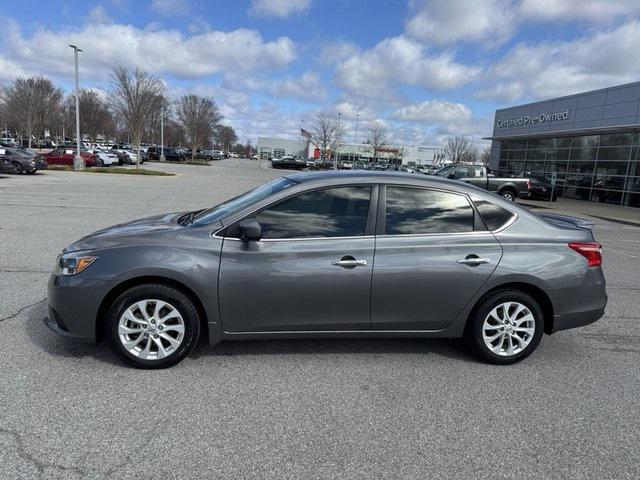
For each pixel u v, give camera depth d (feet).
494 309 13.21
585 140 89.40
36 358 12.57
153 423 9.93
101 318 12.16
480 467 9.02
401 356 13.84
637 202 76.02
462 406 11.21
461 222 13.23
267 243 12.19
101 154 134.10
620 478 8.89
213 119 248.32
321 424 10.20
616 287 23.77
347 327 12.73
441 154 305.12
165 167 152.66
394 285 12.56
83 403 10.53
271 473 8.57
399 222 12.90
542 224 13.65
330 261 12.27
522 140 112.57
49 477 8.19
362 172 13.80
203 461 8.81
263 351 13.70
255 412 10.54
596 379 12.94
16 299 17.01
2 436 9.24
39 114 209.87
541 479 8.77
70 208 42.37
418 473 8.77
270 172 162.50
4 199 47.19
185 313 12.10
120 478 8.25
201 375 12.10
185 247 11.96
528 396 11.84
